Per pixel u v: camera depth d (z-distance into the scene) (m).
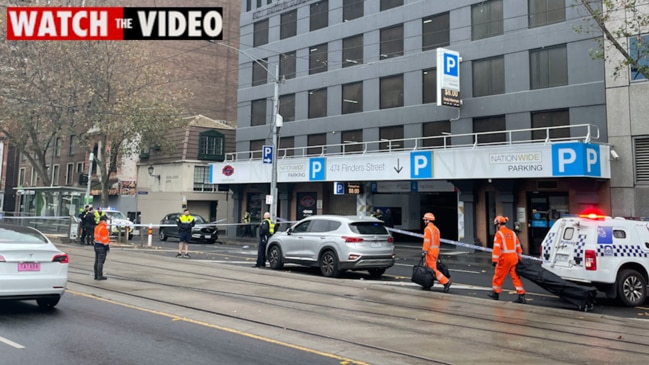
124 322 8.16
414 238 30.81
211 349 6.68
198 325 8.06
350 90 31.70
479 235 25.11
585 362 6.32
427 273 11.76
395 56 29.66
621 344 7.21
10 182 57.91
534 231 23.59
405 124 28.62
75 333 7.36
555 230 11.28
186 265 15.94
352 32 31.56
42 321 8.10
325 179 29.22
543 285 10.23
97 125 34.75
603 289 10.52
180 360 6.14
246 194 36.84
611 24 21.44
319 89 33.31
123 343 6.87
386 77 29.89
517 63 24.61
